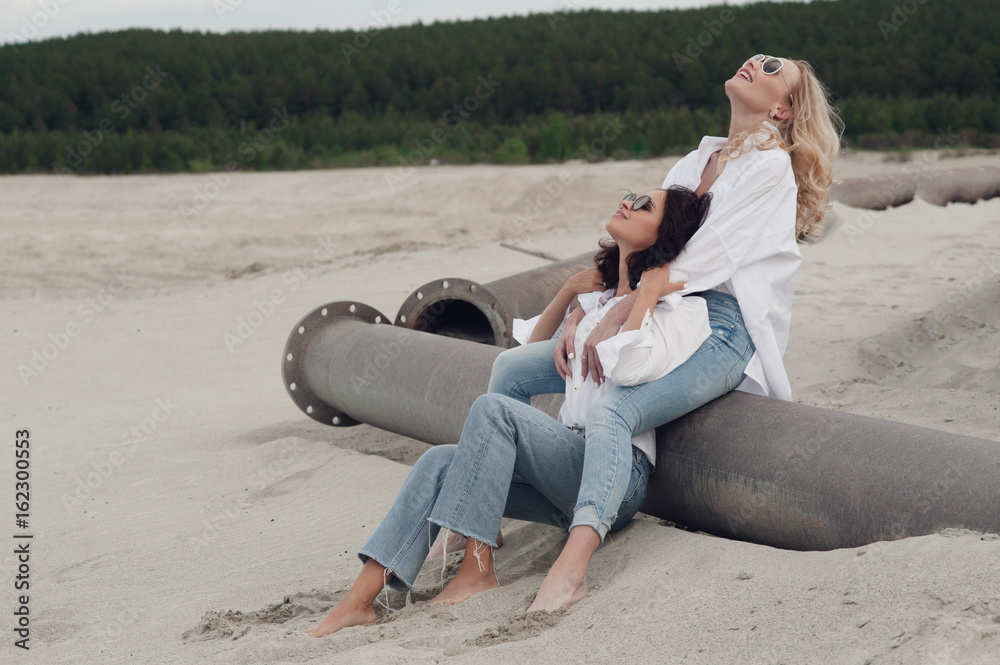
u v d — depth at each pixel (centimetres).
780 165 305
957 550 219
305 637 264
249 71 4031
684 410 300
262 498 442
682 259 302
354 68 3972
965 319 598
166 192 2269
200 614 312
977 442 265
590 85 3869
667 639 224
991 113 3042
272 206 2020
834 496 269
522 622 251
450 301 594
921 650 187
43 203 2117
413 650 246
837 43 4091
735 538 309
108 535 405
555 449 288
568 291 346
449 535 336
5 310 1058
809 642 205
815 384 524
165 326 932
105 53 4038
